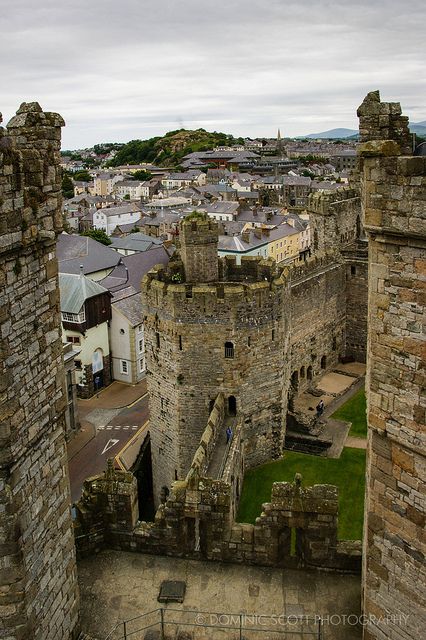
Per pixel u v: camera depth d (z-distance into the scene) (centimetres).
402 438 1584
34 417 1595
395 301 1520
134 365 7444
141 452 4922
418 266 1452
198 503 2236
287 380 4356
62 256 9712
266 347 3875
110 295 7319
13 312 1473
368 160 1462
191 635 1964
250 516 3644
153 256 9975
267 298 3756
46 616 1703
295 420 4534
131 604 2084
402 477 1619
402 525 1647
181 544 2284
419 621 1656
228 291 3609
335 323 5812
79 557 2283
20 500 1540
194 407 3881
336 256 5725
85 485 2323
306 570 2219
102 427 6372
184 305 3653
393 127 1866
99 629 1986
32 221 1495
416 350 1499
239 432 3738
